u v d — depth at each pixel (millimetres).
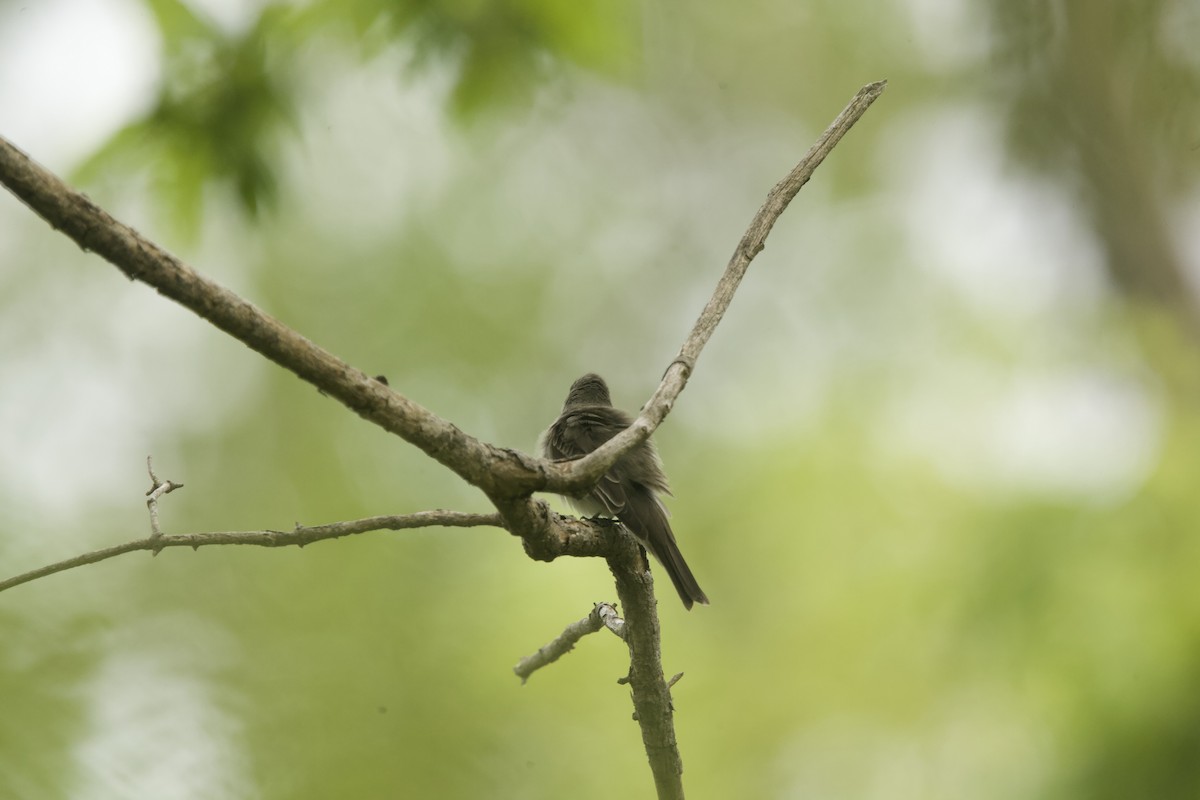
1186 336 11867
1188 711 8406
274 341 3451
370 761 8102
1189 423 9836
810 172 4961
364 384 3625
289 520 14047
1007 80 17281
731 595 16312
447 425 3838
